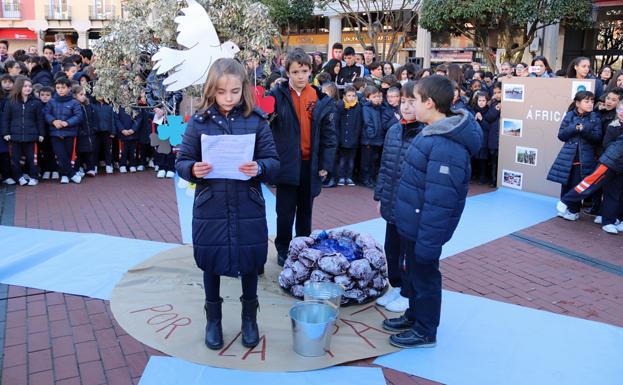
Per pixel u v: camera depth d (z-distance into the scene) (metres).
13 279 4.72
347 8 19.95
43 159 8.92
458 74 8.83
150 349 3.60
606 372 3.45
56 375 3.32
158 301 4.27
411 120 3.85
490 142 8.64
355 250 4.49
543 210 7.34
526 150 8.12
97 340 3.72
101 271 4.89
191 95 4.77
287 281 4.37
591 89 7.19
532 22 14.55
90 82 9.15
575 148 6.80
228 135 3.12
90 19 33.69
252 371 3.32
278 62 11.48
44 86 8.82
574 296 4.64
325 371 3.36
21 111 8.21
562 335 3.90
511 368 3.46
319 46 25.38
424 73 9.05
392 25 17.55
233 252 3.31
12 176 8.55
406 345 3.62
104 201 7.55
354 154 8.82
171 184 8.70
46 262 5.12
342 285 4.07
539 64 9.75
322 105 4.70
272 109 4.47
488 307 4.32
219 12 4.76
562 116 7.60
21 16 33.47
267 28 4.91
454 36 20.58
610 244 6.02
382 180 4.14
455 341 3.76
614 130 6.23
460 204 3.30
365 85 9.07
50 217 6.70
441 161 3.20
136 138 9.53
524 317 4.16
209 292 3.51
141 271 4.84
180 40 4.34
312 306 3.62
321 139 4.84
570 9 13.91
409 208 3.41
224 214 3.29
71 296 4.41
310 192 4.84
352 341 3.70
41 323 3.96
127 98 5.07
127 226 6.37
